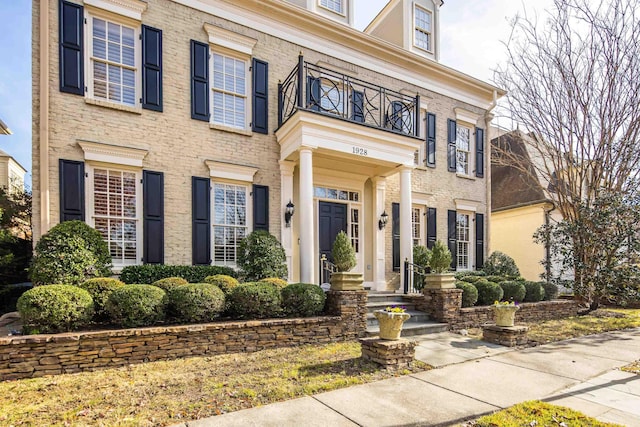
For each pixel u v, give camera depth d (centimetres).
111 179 764
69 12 730
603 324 859
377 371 484
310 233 816
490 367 515
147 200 780
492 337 669
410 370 496
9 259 790
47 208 691
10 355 438
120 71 787
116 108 764
